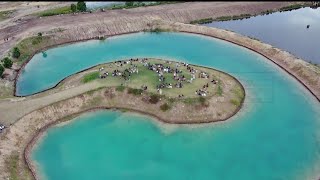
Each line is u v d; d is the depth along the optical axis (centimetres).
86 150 7012
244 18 12825
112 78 8500
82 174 6494
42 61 10231
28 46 10638
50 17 12338
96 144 7150
